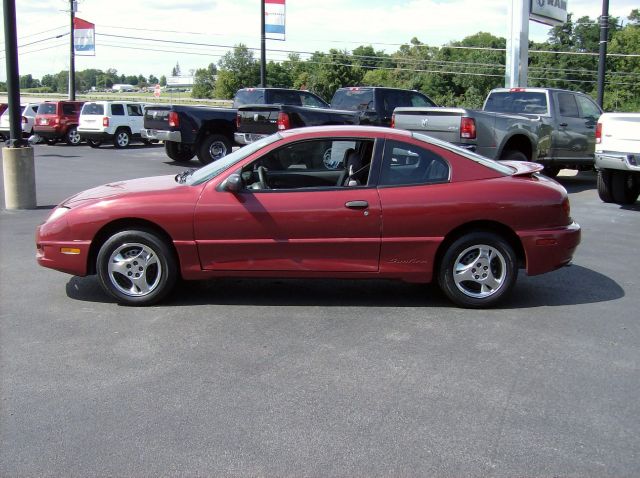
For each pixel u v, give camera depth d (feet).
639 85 244.63
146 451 11.44
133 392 13.73
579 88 252.01
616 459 11.22
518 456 11.28
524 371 14.85
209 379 14.35
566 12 67.72
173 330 17.43
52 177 51.80
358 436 11.91
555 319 18.53
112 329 17.47
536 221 19.12
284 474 10.73
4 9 34.45
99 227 18.92
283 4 78.89
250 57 237.86
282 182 19.43
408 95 53.72
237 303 19.84
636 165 34.37
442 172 19.22
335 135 19.40
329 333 17.24
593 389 13.96
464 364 15.23
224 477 10.66
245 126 50.24
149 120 60.23
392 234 18.78
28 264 24.35
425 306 19.69
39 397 13.50
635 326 17.97
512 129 38.52
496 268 19.30
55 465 11.02
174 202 18.78
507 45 59.82
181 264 18.98
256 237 18.75
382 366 15.07
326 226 18.67
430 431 12.10
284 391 13.75
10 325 17.76
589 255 26.37
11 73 35.06
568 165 45.34
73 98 131.85
